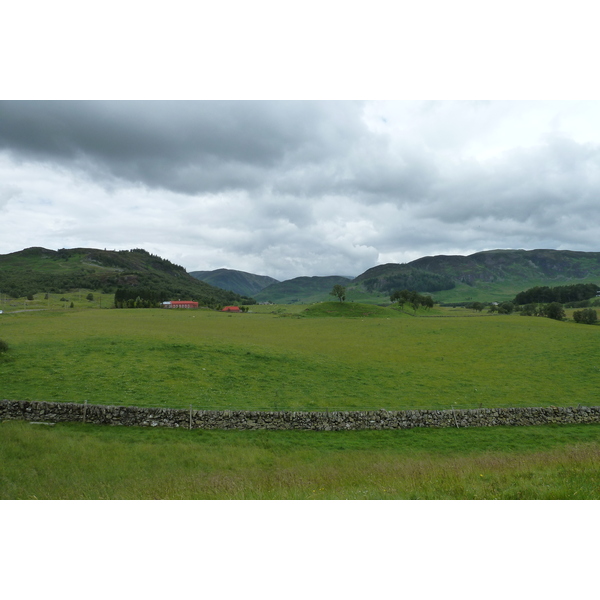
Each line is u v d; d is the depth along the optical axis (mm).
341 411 32250
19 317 95375
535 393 42469
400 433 31391
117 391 35688
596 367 52719
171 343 52844
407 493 15750
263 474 21031
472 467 19375
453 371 52625
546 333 77812
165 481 19578
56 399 32688
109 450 24328
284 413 31219
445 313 163625
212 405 34281
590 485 15258
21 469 20562
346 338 78438
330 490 16797
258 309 190375
